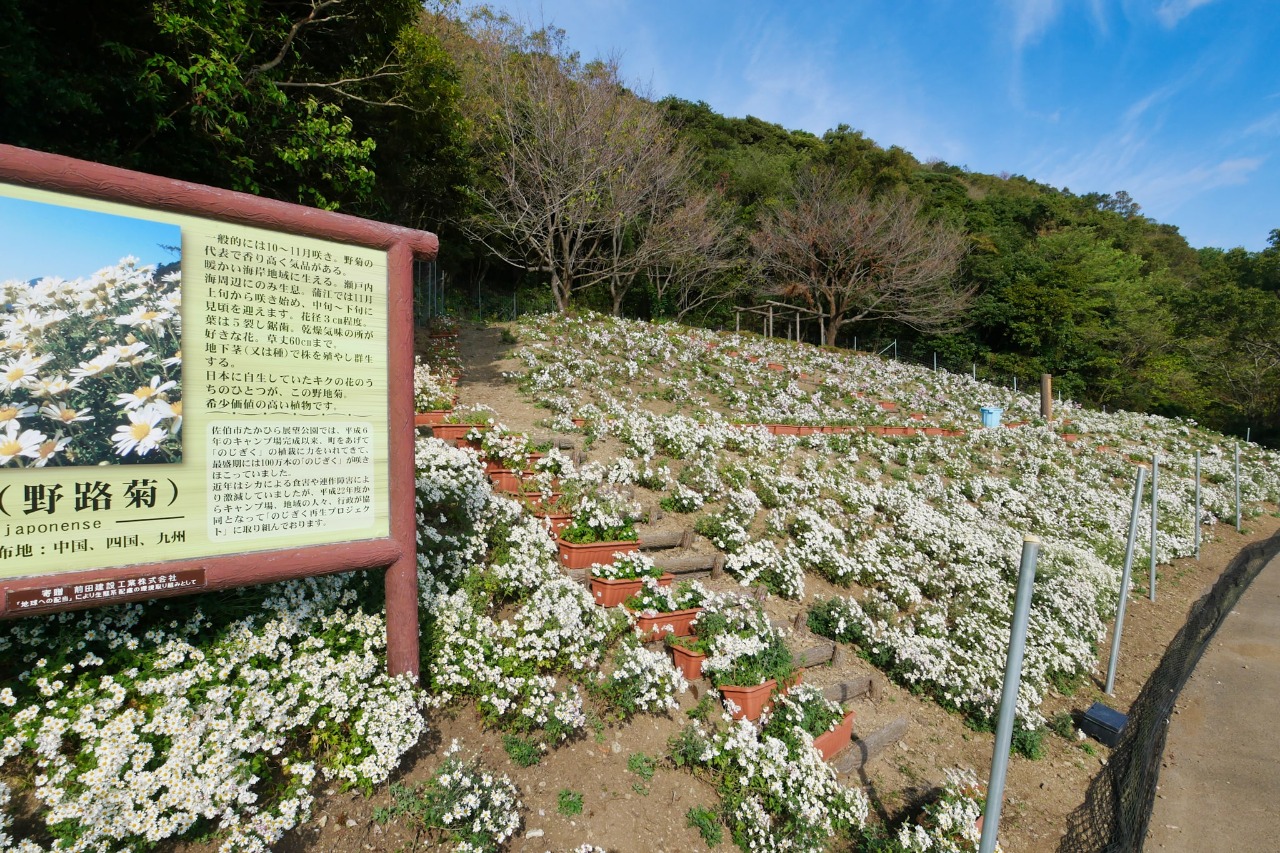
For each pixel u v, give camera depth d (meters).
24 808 2.71
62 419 2.65
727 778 4.09
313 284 3.27
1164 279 41.84
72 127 6.38
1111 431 19.58
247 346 3.08
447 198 17.31
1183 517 13.70
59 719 2.71
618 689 4.32
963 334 31.02
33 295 2.61
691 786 4.13
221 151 7.16
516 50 19.62
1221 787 5.94
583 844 3.48
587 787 3.86
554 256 19.25
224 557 2.98
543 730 4.01
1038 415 19.70
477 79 18.31
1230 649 8.98
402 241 3.51
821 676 5.45
